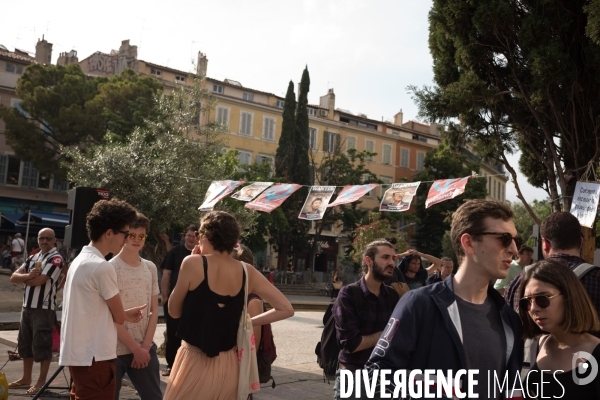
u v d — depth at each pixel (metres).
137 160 21.14
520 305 2.80
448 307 2.41
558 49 12.91
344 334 4.27
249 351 3.52
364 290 4.35
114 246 4.12
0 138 38.91
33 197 39.62
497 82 14.73
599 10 11.42
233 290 3.53
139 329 4.86
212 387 3.39
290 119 43.47
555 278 2.68
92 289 3.84
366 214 43.44
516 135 15.66
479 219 2.46
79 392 3.82
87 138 36.06
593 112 13.59
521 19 13.70
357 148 51.56
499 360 2.41
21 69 41.22
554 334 2.75
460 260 2.52
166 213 20.11
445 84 15.30
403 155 54.19
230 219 3.59
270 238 42.31
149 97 35.22
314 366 9.07
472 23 14.17
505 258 2.44
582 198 8.92
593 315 2.69
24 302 6.93
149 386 4.75
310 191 11.28
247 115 46.50
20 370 8.34
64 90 36.25
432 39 15.55
